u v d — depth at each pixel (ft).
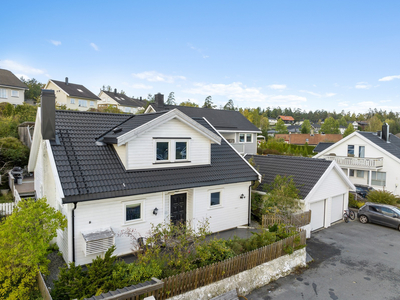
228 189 48.14
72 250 32.55
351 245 47.42
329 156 103.24
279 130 296.71
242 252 33.91
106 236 33.53
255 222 53.72
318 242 48.65
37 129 42.70
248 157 72.79
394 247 46.83
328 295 31.96
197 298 27.20
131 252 37.01
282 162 64.44
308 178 54.80
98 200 34.17
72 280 24.25
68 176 33.81
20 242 25.72
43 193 43.60
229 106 373.20
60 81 174.60
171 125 43.01
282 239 36.73
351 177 101.24
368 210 59.82
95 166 37.22
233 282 30.50
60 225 29.35
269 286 33.63
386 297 31.89
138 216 38.22
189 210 43.88
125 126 43.80
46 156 40.63
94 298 20.90
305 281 35.12
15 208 28.66
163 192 40.22
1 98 132.36
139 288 22.06
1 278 25.04
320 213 55.98
